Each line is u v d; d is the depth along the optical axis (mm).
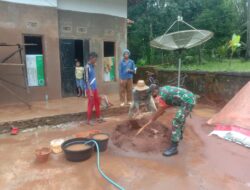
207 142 5145
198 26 17000
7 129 5680
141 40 17641
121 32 9547
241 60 14016
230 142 5121
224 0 17016
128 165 4141
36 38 7668
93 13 8672
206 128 6066
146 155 4523
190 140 5262
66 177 3768
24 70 6918
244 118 5688
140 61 15891
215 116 6520
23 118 5918
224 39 16156
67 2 8086
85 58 8695
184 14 18266
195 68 12180
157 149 4719
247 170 3975
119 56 9594
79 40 8586
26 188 3486
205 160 4320
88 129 5973
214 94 8484
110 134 5562
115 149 4789
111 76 9539
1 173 3895
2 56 7109
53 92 8102
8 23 7051
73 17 8266
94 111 6809
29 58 7637
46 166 4113
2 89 7234
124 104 7449
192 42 7047
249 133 5223
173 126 4453
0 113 6379
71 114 6453
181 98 4355
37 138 5371
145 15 18000
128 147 4816
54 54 7953
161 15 17750
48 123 6180
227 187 3488
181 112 4359
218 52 14711
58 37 7969
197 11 18250
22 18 7250
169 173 3877
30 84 7730
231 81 7918
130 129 5578
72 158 4223
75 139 4645
